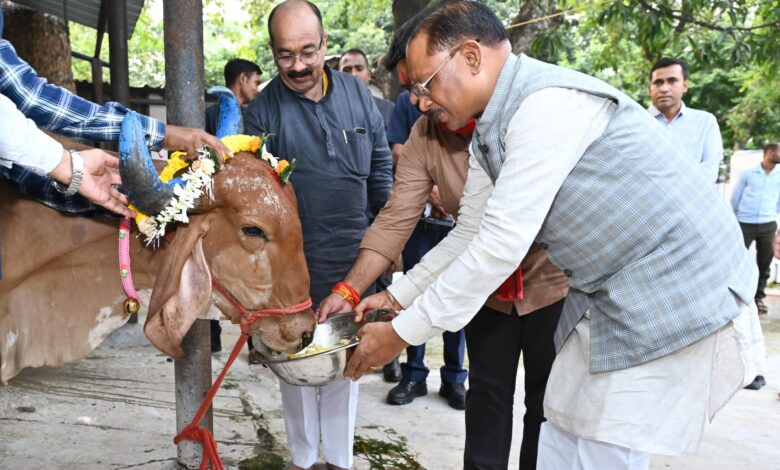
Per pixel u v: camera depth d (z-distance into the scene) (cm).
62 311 232
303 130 297
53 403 399
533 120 183
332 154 299
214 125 424
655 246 186
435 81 195
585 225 190
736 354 193
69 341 234
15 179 215
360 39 1914
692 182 192
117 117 212
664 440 188
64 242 226
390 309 249
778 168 818
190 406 308
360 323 251
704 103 1955
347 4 1489
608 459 197
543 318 259
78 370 463
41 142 185
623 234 187
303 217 300
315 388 308
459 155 263
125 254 220
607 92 188
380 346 211
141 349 525
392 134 429
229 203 211
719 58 884
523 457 270
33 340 228
